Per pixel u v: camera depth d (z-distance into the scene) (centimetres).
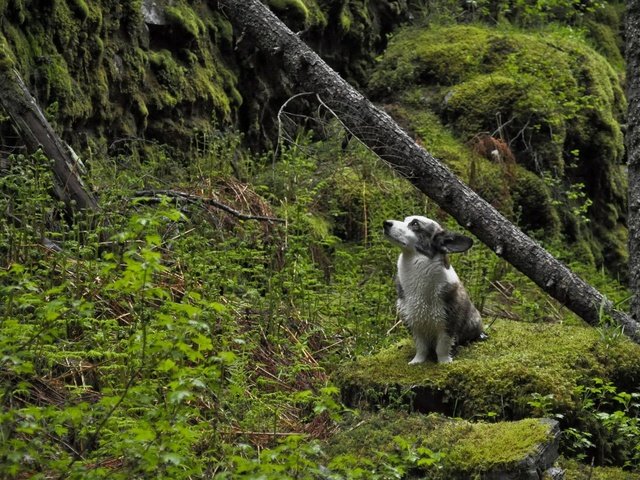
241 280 1063
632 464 850
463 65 1756
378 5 1905
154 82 1406
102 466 671
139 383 711
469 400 846
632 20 1060
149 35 1426
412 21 1955
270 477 545
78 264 893
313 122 1680
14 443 564
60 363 807
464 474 723
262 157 1490
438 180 1031
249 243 1113
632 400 905
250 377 880
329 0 1750
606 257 1794
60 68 1224
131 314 869
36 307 772
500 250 1018
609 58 2161
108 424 678
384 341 1042
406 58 1794
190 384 565
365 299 1144
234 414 792
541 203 1600
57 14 1234
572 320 1267
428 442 753
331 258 1342
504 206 1545
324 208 1415
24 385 644
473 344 948
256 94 1588
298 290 1076
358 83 1823
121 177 1117
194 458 637
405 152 1038
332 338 1054
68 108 1226
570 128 1741
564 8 2122
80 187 1031
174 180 1282
